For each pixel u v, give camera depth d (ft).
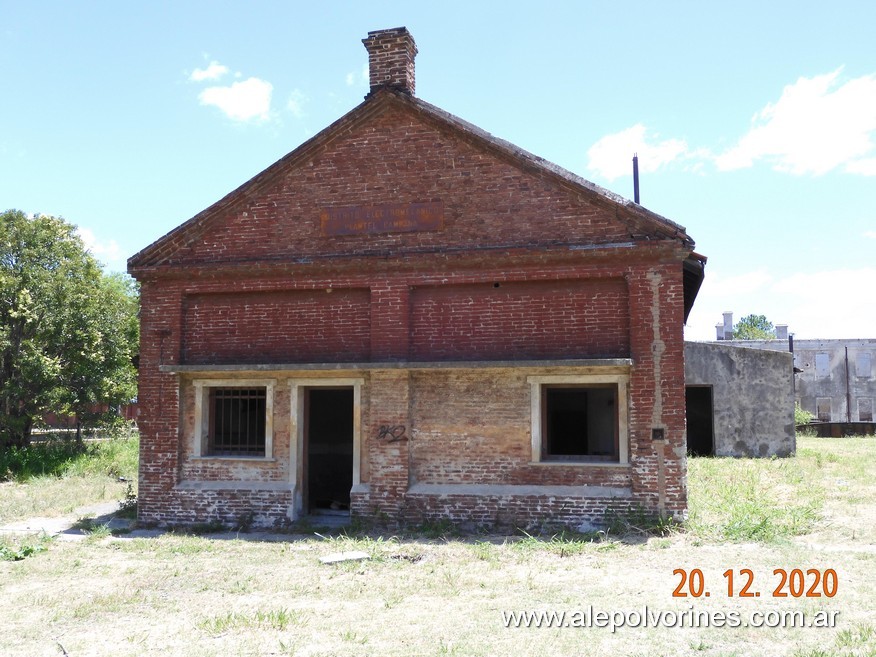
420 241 43.21
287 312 44.78
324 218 44.60
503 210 42.39
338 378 43.55
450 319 42.55
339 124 44.50
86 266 87.86
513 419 41.37
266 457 44.04
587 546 35.96
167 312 45.75
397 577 31.50
